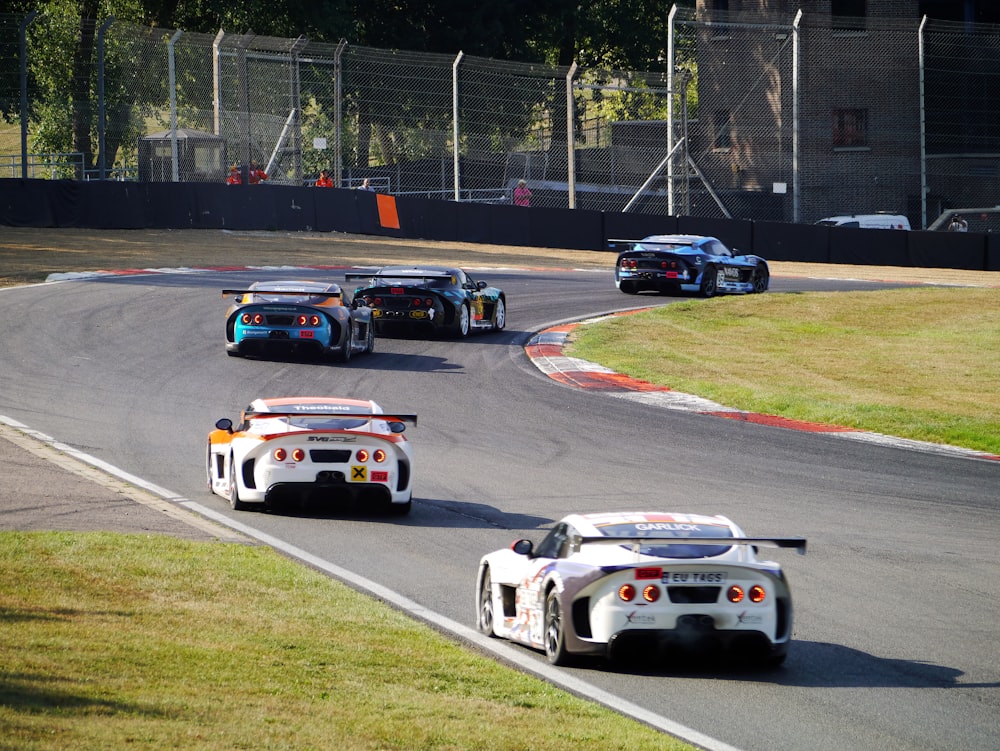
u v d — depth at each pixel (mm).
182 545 41188
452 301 101125
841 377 94750
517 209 170000
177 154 161875
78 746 19484
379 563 42594
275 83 175625
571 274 145500
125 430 65000
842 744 25531
